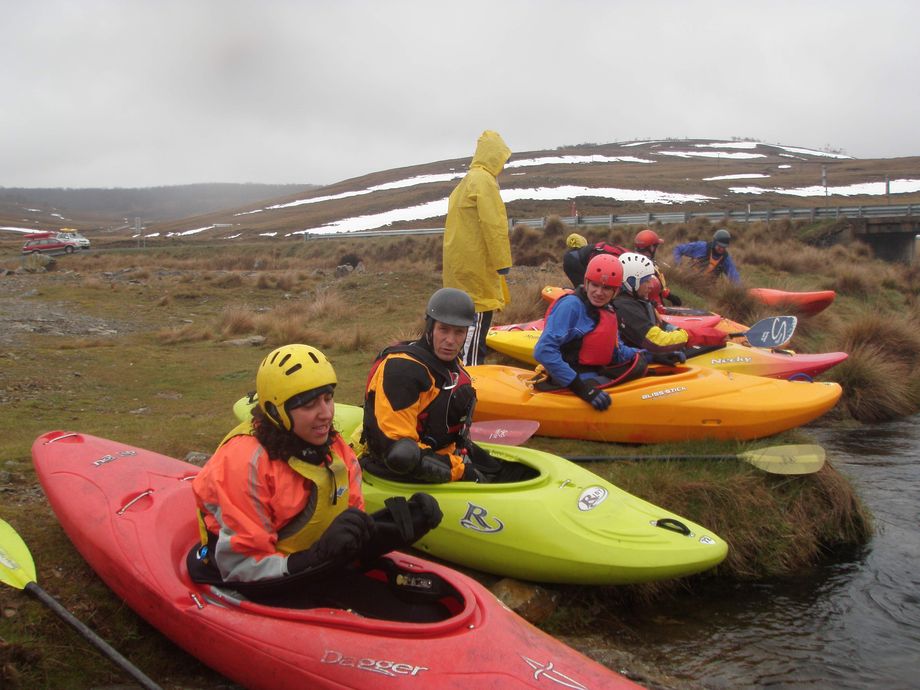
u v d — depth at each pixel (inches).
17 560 139.6
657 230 1186.0
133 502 162.4
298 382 119.0
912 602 195.9
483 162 283.6
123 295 692.1
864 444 325.1
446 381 174.1
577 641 171.2
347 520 123.6
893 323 464.8
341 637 122.3
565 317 249.4
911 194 2573.8
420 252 1099.3
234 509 123.3
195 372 386.9
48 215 7480.3
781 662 167.9
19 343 442.0
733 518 216.7
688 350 307.3
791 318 325.1
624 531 171.0
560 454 246.5
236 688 139.5
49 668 137.8
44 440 200.1
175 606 133.6
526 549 171.5
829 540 228.1
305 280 830.5
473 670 116.1
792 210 1374.3
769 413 249.0
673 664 166.1
